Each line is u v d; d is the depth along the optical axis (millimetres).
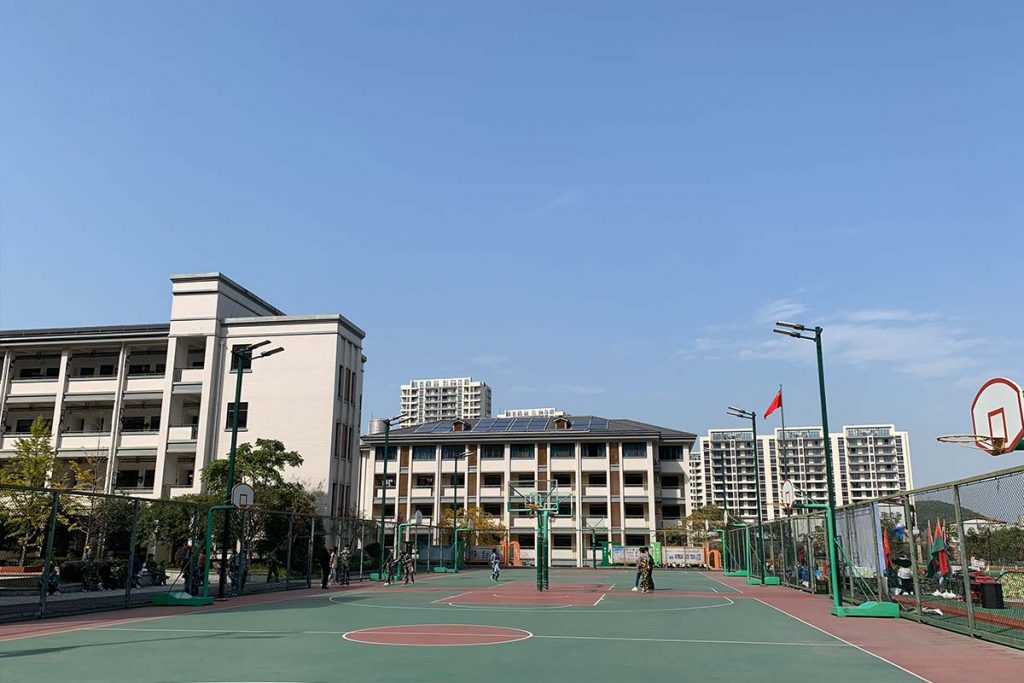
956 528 18594
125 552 40125
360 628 19438
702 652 15289
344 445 60438
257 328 60000
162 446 58188
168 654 14516
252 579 41656
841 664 13734
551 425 90812
